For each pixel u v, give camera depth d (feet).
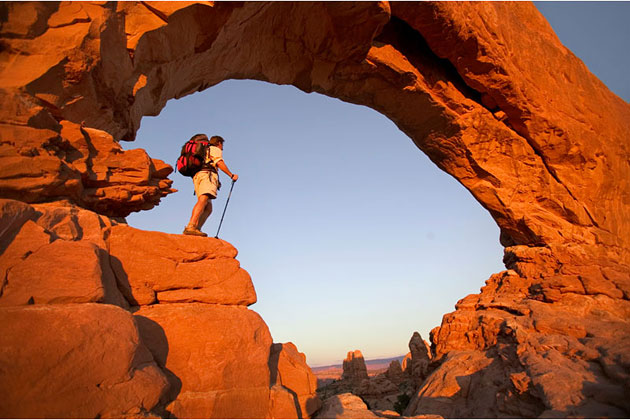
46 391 10.05
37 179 14.60
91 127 19.98
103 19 18.08
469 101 40.04
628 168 48.70
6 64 15.97
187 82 29.35
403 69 35.99
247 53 30.58
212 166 19.71
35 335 10.38
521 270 41.55
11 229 12.16
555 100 42.19
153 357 13.56
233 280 17.12
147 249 15.87
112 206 19.12
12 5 15.76
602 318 33.22
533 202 43.50
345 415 16.05
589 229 43.62
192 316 14.85
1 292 11.02
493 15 35.32
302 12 28.86
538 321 32.07
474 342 36.94
